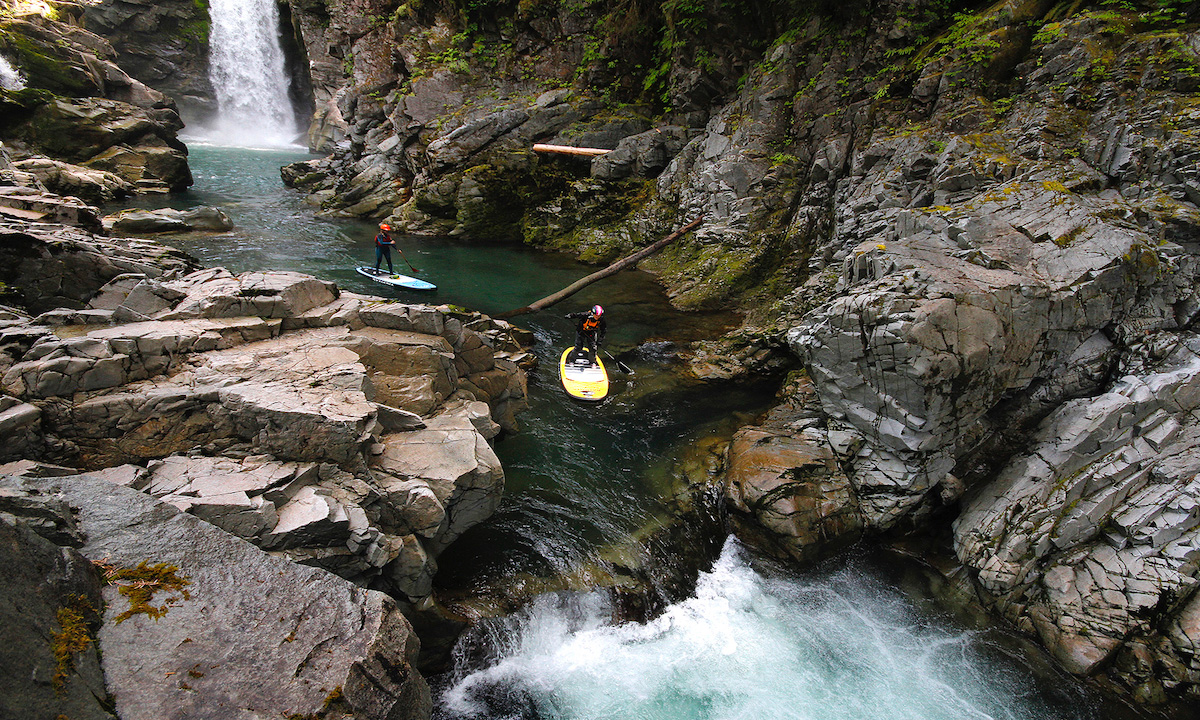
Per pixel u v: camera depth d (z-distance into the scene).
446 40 23.42
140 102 27.86
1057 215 9.46
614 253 20.17
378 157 25.28
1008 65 13.34
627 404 11.54
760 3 17.78
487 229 22.11
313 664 3.29
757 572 8.34
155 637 3.12
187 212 19.36
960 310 7.69
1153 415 7.88
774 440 9.52
